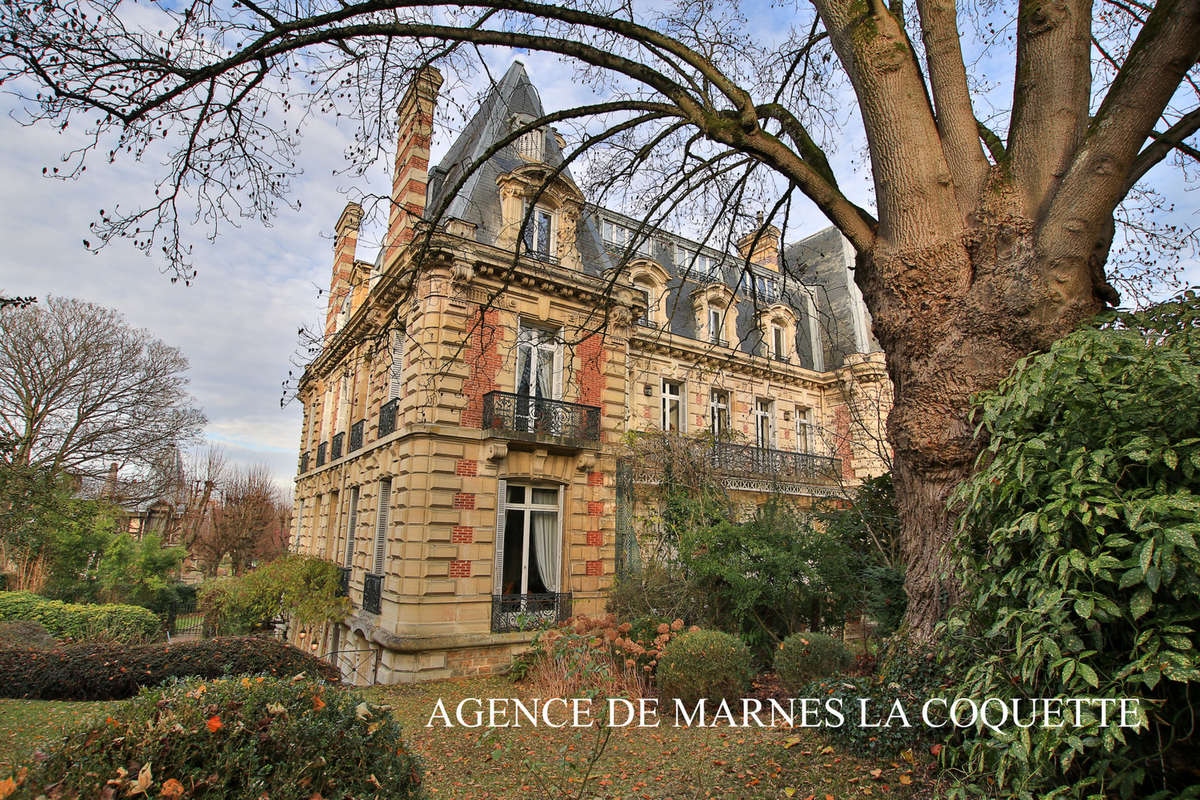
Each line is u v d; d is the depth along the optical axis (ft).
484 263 41.16
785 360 67.62
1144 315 12.15
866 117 16.43
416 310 41.14
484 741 18.03
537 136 49.65
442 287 40.34
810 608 35.53
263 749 10.11
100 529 79.56
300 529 72.02
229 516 116.37
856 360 67.62
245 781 9.63
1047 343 13.98
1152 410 9.95
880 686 15.87
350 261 69.87
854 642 37.88
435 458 38.14
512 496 41.98
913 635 15.84
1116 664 9.70
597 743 18.40
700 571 34.19
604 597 42.88
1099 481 9.70
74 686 25.70
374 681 37.99
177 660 26.76
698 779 16.60
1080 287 14.10
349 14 18.10
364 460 49.85
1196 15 12.23
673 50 18.78
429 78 26.27
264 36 17.97
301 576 52.54
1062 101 14.69
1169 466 9.14
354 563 49.06
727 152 24.29
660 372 58.18
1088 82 15.10
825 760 15.60
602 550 43.83
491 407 40.29
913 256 15.70
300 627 61.77
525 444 41.11
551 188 45.57
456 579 37.88
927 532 15.70
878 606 27.32
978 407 14.38
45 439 80.53
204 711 10.19
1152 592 8.69
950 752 12.96
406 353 42.06
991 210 14.94
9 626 37.14
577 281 45.11
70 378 83.30
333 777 10.50
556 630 32.07
